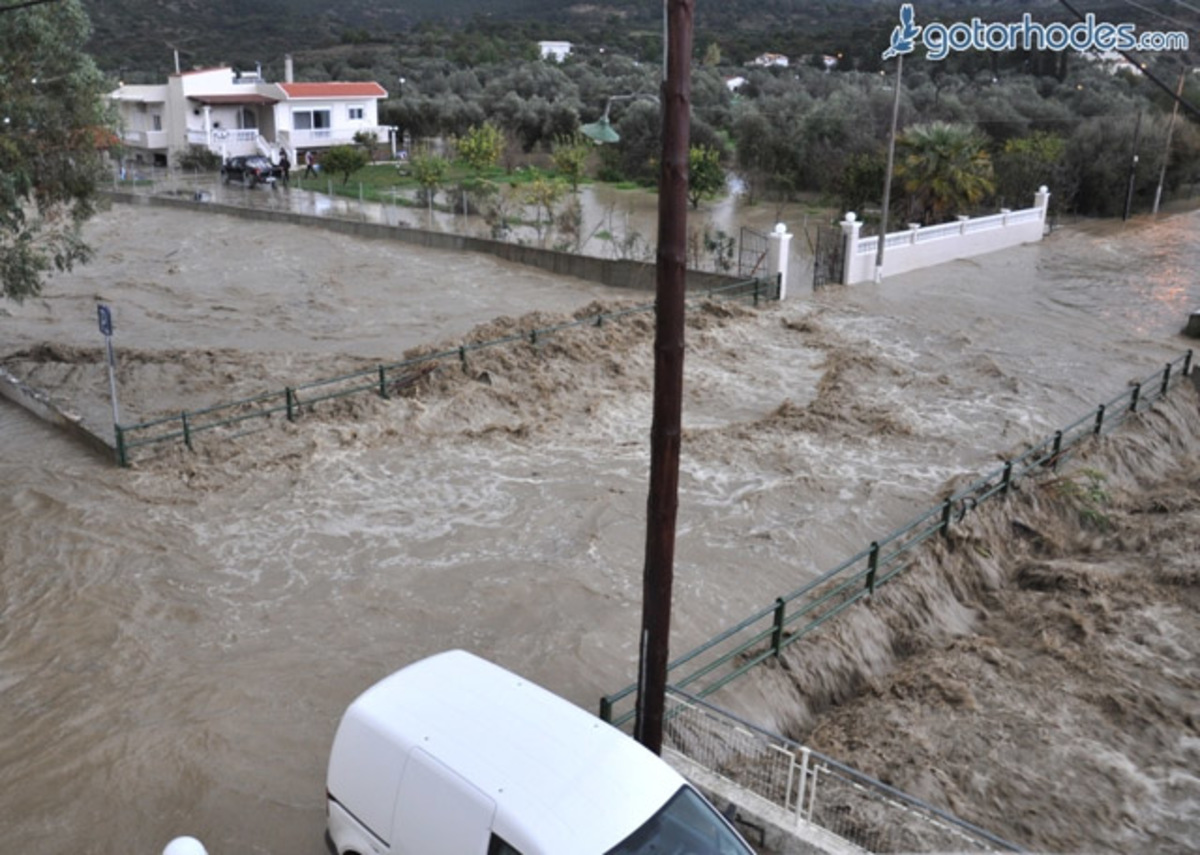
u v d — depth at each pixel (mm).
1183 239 40625
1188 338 25266
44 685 10469
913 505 15078
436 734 6746
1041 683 11391
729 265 31891
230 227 43125
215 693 10273
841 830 8469
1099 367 22391
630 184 56719
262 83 64375
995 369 21734
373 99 66562
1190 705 10961
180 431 17734
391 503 14969
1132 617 12695
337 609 12000
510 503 14969
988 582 13797
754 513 14688
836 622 11805
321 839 8281
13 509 14555
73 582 12586
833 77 71062
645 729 8312
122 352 24141
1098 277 32531
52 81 18469
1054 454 16422
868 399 19750
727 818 7801
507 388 19719
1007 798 9492
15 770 9117
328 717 9930
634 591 12430
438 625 11625
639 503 14930
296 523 14281
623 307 25375
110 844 8219
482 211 45906
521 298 30125
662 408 7559
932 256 34094
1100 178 49125
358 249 38031
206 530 14047
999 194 47750
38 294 20219
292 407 18328
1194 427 19875
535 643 11203
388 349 24516
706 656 11109
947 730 10469
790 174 51844
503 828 6086
